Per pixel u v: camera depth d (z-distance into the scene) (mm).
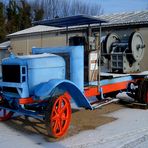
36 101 6066
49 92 5844
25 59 6027
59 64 6602
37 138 6117
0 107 6637
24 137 6188
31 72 6031
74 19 7320
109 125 7059
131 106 9094
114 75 8992
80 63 6941
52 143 5801
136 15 21250
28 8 50281
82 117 7773
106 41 10078
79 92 6480
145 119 7645
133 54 9719
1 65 6348
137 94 9141
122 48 10023
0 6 44781
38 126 6934
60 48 6961
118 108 8961
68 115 6188
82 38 7645
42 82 6199
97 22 7746
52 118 5801
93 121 7398
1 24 43250
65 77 6809
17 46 28375
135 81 9383
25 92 5980
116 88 8633
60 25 8273
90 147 5602
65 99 6117
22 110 6254
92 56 7582
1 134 6379
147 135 6320
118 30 18922
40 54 6879
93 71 7629
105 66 10078
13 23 47594
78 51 6887
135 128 6820
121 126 6977
